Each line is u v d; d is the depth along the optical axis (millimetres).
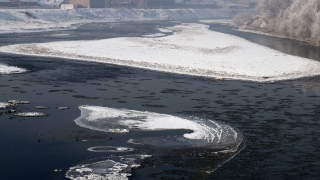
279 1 155875
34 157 27953
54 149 29344
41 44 86188
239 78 56406
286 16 133125
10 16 150875
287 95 47031
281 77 57469
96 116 37188
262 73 59344
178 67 63188
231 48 84125
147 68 62750
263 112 39719
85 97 44531
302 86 52156
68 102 42281
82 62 67312
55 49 78750
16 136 31734
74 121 35625
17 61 66438
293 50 87250
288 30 122375
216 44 94188
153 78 55688
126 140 31281
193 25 178875
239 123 36156
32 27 139375
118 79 54594
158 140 31391
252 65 65188
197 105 42031
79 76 55875
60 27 146125
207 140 31453
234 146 30312
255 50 83562
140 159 27859
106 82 52531
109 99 43906
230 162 27578
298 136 32812
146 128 34062
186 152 29156
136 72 59688
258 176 25578
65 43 88875
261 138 32281
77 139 31297
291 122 36500
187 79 55344
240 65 65125
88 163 27109
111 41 93812
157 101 43438
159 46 86500
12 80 52250
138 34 123438
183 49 82750
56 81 52312
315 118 37812
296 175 25781
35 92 46250
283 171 26312
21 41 95188
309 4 113375
